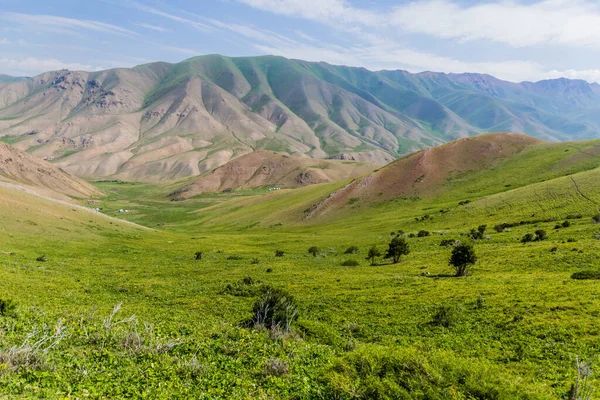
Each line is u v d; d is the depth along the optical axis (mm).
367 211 164250
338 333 28062
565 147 171250
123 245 94938
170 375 15000
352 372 14852
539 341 24453
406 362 14719
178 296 42531
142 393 12922
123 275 57219
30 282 41688
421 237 95562
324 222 164125
